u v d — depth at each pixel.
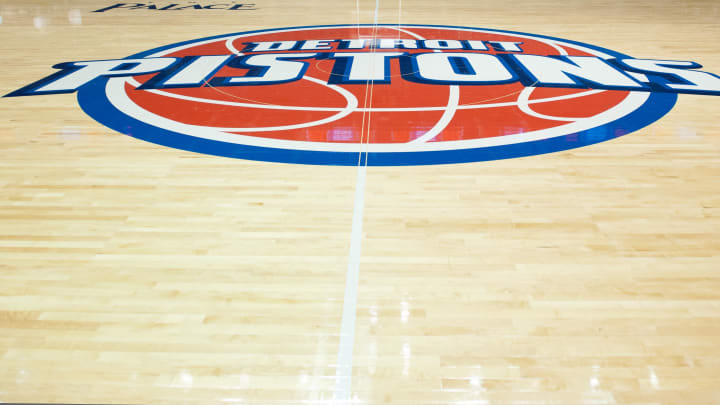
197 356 1.34
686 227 1.89
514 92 3.50
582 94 3.44
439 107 3.22
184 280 1.63
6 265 1.70
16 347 1.37
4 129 2.88
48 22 6.04
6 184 2.25
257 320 1.46
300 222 1.95
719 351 1.34
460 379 1.27
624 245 1.79
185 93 3.52
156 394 1.23
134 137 2.78
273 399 1.22
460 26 5.88
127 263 1.71
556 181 2.26
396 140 2.72
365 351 1.35
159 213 2.02
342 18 6.37
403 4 7.32
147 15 6.50
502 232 1.87
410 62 4.32
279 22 6.12
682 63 4.20
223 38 5.27
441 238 1.84
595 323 1.44
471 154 2.54
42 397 1.22
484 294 1.56
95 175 2.34
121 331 1.42
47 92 3.54
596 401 1.21
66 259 1.73
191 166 2.43
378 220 1.96
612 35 5.29
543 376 1.27
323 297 1.55
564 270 1.66
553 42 5.04
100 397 1.22
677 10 6.52
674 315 1.46
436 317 1.47
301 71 4.07
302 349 1.36
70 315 1.48
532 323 1.44
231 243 1.82
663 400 1.21
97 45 4.96
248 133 2.83
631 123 2.92
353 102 3.33
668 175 2.30
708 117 2.99
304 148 2.63
